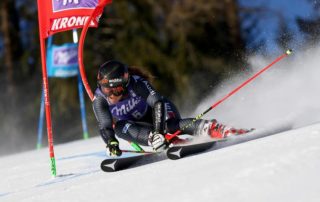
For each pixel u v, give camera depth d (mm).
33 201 10797
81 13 16641
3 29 66688
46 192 11539
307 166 7805
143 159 13328
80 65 16922
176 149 12422
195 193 8000
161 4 60875
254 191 7375
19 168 20875
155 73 59125
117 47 60219
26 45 68000
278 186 7324
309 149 8688
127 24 60281
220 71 57188
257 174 8039
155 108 14445
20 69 65562
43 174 16672
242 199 7203
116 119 15656
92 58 59750
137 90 14883
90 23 16719
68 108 59750
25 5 67250
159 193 8602
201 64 58094
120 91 14719
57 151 27609
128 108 15289
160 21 61219
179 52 58375
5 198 12383
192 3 58906
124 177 11117
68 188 11344
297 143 9664
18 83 65188
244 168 8578
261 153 9555
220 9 59750
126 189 9633
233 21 59219
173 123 14828
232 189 7695
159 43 60531
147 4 60625
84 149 24891
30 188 13586
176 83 57656
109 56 61031
